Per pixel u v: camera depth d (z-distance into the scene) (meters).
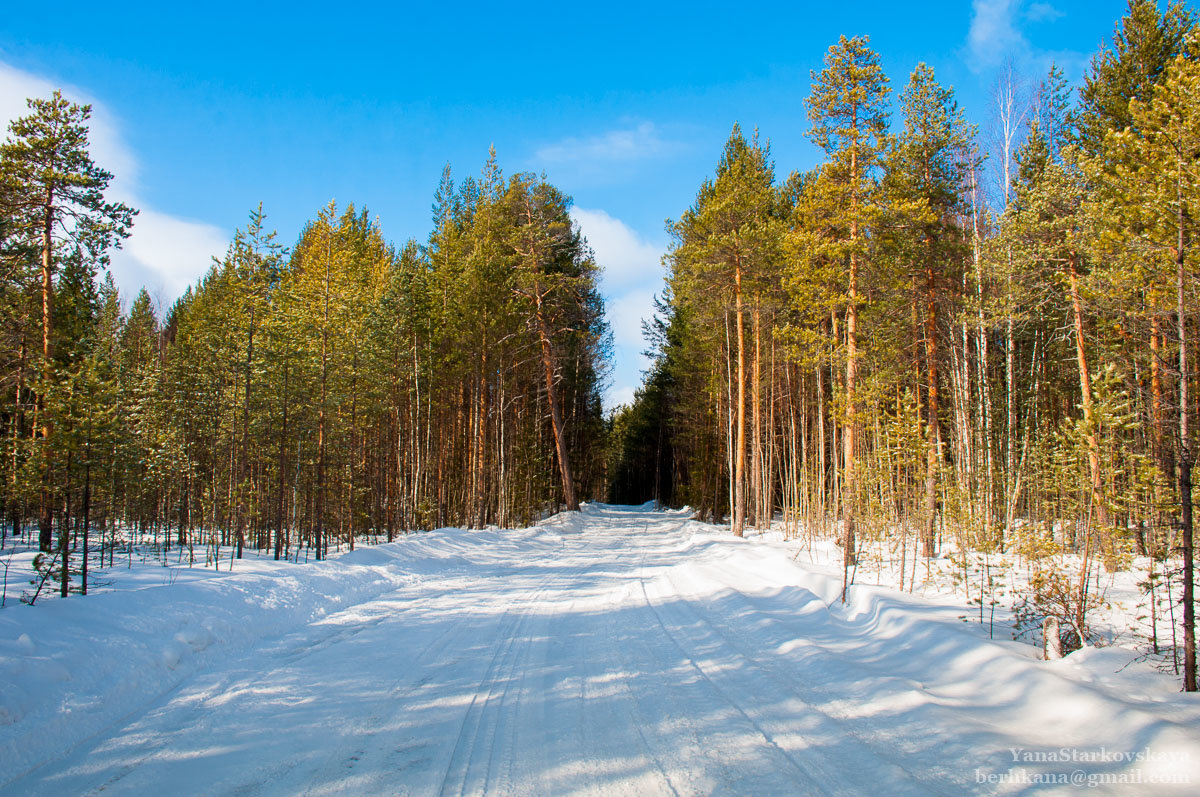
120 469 14.67
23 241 16.45
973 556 15.48
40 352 16.62
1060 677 6.02
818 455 30.08
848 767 4.56
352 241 30.80
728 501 36.53
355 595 12.70
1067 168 15.37
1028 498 18.19
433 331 28.75
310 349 19.19
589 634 9.19
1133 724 4.86
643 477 72.44
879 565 14.19
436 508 28.09
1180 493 6.88
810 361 16.27
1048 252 15.04
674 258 26.72
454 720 5.66
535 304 33.53
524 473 33.28
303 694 6.46
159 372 22.94
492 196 32.59
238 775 4.57
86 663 6.44
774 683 6.62
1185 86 7.91
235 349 19.84
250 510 18.92
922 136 17.86
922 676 6.86
